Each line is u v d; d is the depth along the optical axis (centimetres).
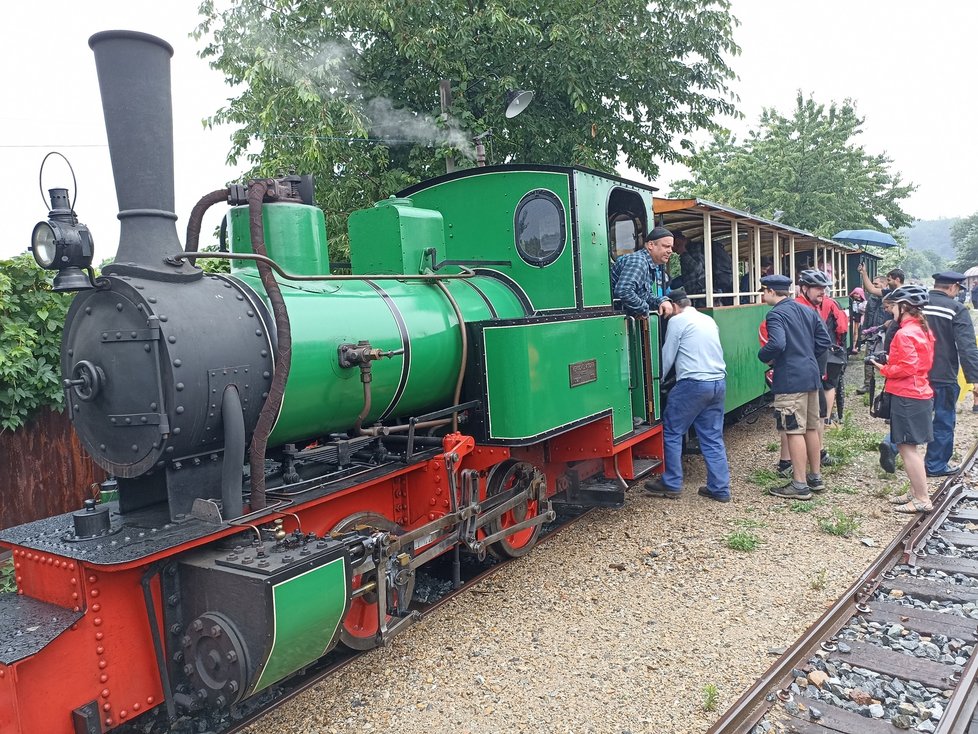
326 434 389
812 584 448
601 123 1065
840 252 1600
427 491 426
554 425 466
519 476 505
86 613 269
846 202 2623
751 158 2773
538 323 451
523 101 759
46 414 535
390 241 455
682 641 387
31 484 525
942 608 420
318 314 363
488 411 452
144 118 308
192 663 284
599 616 419
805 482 629
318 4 895
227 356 307
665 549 520
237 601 274
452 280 492
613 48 988
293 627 275
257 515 307
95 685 271
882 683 342
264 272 317
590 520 591
